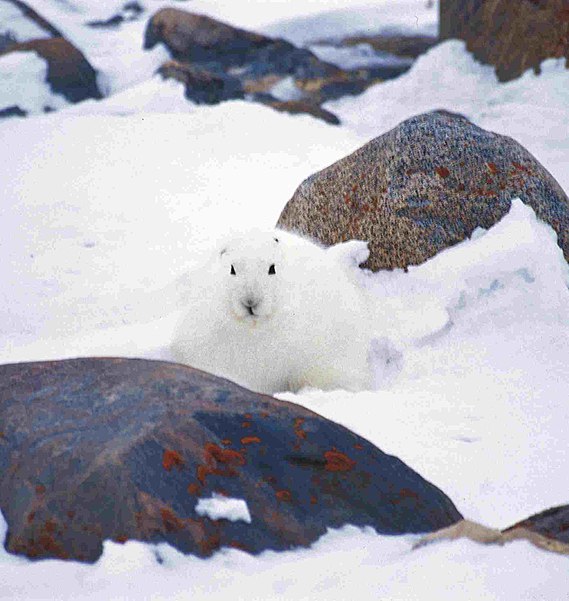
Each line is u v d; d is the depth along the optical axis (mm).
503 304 19172
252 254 16719
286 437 11188
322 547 10266
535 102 39031
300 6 62531
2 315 22438
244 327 16844
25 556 10266
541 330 18562
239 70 51812
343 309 17766
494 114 38656
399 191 20594
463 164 20750
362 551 9922
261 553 10031
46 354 18750
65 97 46094
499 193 20609
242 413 11320
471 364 17578
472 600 8508
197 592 9086
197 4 63094
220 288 17078
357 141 35000
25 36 54469
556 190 21062
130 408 11383
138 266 24516
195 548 9883
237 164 31172
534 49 41062
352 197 21203
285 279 17156
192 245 25516
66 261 25062
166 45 52688
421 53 55781
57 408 11695
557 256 19891
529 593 8609
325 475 11039
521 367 17203
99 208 28031
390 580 9016
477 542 9680
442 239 20344
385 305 19641
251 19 60594
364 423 14586
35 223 27141
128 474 10250
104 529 10047
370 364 18172
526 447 13898
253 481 10656
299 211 21922
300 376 17297
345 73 52281
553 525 10305
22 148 32781
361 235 20812
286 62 51656
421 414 14984
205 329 17188
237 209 27828
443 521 11266
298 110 40375
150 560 9625
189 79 43438
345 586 8961
